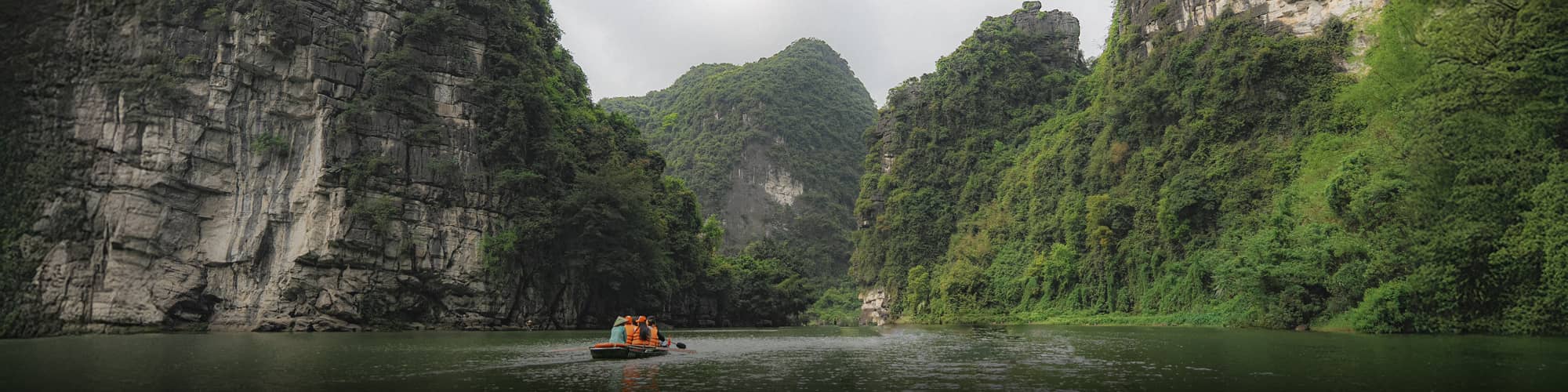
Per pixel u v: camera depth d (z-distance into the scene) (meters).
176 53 50.69
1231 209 64.62
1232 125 68.31
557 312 60.94
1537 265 30.67
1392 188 38.22
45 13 49.31
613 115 80.81
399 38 56.81
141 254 48.53
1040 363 22.77
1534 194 30.77
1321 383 17.20
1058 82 113.12
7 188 46.72
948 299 91.62
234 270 50.84
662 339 28.64
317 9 53.91
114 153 48.88
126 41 50.09
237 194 51.38
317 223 51.41
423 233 54.47
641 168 72.25
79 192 48.00
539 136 60.53
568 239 60.72
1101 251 75.50
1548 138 31.42
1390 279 37.38
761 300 85.06
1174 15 79.38
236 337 41.38
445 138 56.28
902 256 110.62
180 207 50.06
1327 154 56.34
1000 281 88.75
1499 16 32.78
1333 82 64.19
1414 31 37.06
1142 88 76.25
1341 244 41.50
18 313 44.62
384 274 52.88
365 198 52.75
